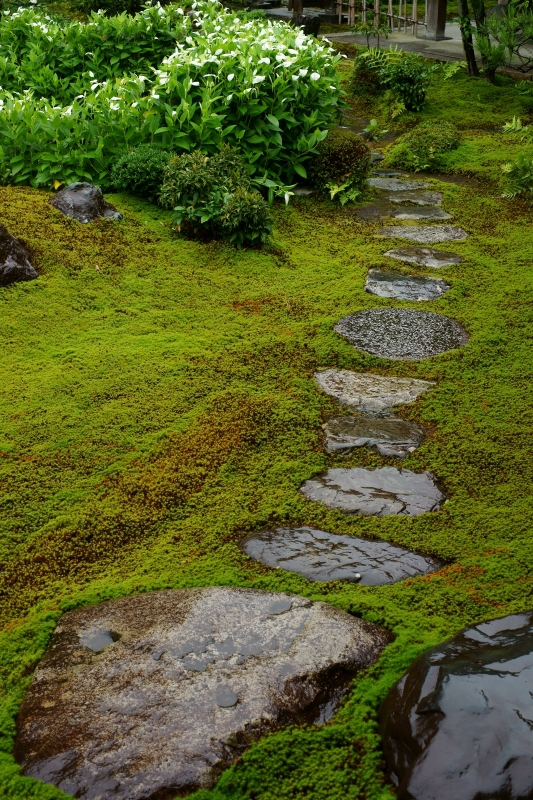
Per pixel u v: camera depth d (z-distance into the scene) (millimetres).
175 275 5883
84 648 2502
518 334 5012
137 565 3057
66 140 7145
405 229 7031
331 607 2666
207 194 6445
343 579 2908
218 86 7598
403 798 1832
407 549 3107
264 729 2154
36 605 2840
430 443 3889
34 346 4859
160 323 5207
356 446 3859
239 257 6203
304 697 2266
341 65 12852
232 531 3254
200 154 6684
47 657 2490
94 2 13578
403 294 5645
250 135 7652
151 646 2457
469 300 5566
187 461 3754
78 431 3975
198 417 4113
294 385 4461
